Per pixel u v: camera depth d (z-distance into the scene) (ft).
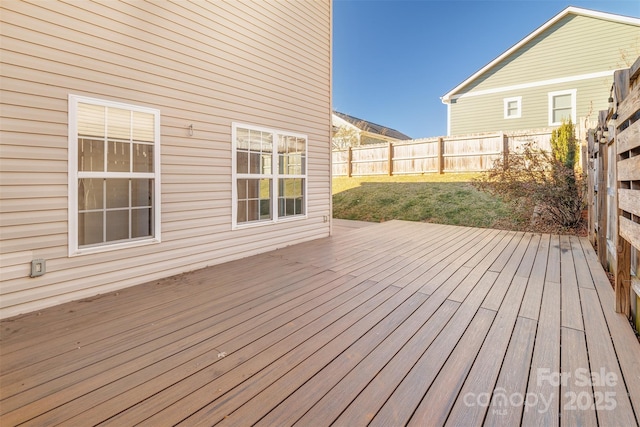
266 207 17.44
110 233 11.27
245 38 15.52
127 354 6.95
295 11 18.48
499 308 9.41
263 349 7.15
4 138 8.77
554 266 13.87
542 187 22.88
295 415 5.12
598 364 6.48
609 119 12.58
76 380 6.02
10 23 8.79
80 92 10.13
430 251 17.06
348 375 6.17
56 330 8.09
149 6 11.80
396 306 9.61
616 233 9.05
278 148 17.88
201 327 8.25
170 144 12.66
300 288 11.27
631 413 5.12
